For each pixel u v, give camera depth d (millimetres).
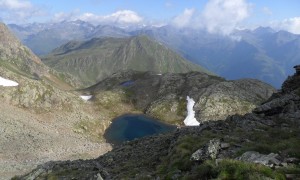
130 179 31312
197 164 26859
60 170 44562
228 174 20703
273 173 20016
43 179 43000
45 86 170000
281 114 40281
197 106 193875
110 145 131250
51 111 155500
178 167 28266
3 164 84812
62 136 128125
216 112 184000
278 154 24875
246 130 35719
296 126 35188
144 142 49469
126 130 165625
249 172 20203
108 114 194125
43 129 128375
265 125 37188
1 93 150250
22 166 85875
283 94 49594
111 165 42719
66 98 172125
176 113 192875
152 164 35750
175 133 45750
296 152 24562
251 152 25859
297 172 20562
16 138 106688
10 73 168625
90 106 195750
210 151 27172
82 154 109688
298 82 49281
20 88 157375
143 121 184750
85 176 38125
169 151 36344
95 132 155250
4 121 119000
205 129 40156
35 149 102562
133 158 42438
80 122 157000
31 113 147125
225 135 34250
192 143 32875
